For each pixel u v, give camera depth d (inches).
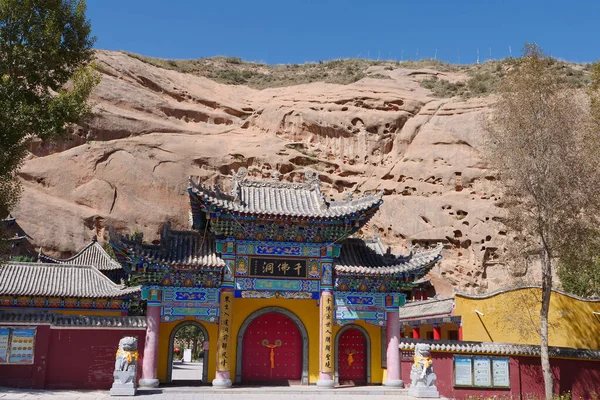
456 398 981.8
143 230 2023.9
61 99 955.3
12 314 920.9
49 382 896.9
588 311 1193.4
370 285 1024.2
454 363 1000.2
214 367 970.1
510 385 1006.4
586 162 1023.0
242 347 1010.1
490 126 1170.0
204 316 959.6
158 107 2420.0
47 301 1338.6
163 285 957.8
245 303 1018.1
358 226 996.6
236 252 986.1
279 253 999.0
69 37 997.8
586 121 1133.1
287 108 2591.0
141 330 950.4
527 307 1171.9
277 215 954.1
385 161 2491.4
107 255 1701.5
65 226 1905.8
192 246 1013.2
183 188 2164.1
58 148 2075.5
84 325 927.0
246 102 2728.8
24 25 941.8
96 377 913.5
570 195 983.6
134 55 2866.6
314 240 1014.4
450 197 2281.0
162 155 2204.7
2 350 886.4
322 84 2849.4
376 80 2847.0
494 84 2790.4
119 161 2106.3
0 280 1332.4
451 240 2206.0
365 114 2551.7
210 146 2335.1
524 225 1048.2
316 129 2551.7
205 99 2623.0
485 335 1234.0
